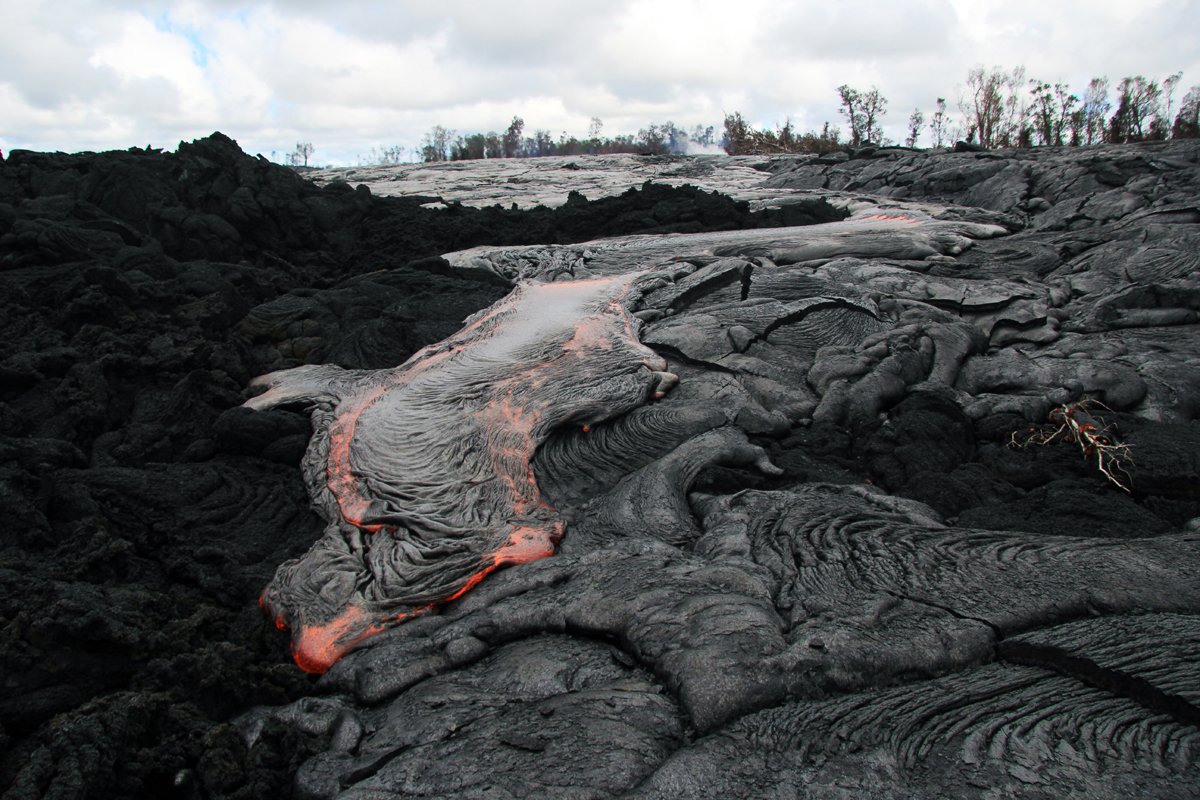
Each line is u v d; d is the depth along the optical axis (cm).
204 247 1223
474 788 324
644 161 2839
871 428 713
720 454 662
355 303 1004
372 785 341
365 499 618
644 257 1120
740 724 346
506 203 1958
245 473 695
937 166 1836
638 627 421
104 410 724
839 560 478
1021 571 445
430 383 751
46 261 977
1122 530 543
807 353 816
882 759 317
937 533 510
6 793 334
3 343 797
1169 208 1116
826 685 364
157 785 373
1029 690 358
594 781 319
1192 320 841
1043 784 299
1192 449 604
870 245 1091
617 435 700
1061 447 660
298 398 791
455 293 1036
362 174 2748
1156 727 325
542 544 563
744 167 2600
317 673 478
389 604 509
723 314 865
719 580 461
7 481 547
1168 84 2708
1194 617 393
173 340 845
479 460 646
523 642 450
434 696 405
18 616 415
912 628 397
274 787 375
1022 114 2917
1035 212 1505
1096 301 889
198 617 488
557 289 1011
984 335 866
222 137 1429
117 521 587
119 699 387
